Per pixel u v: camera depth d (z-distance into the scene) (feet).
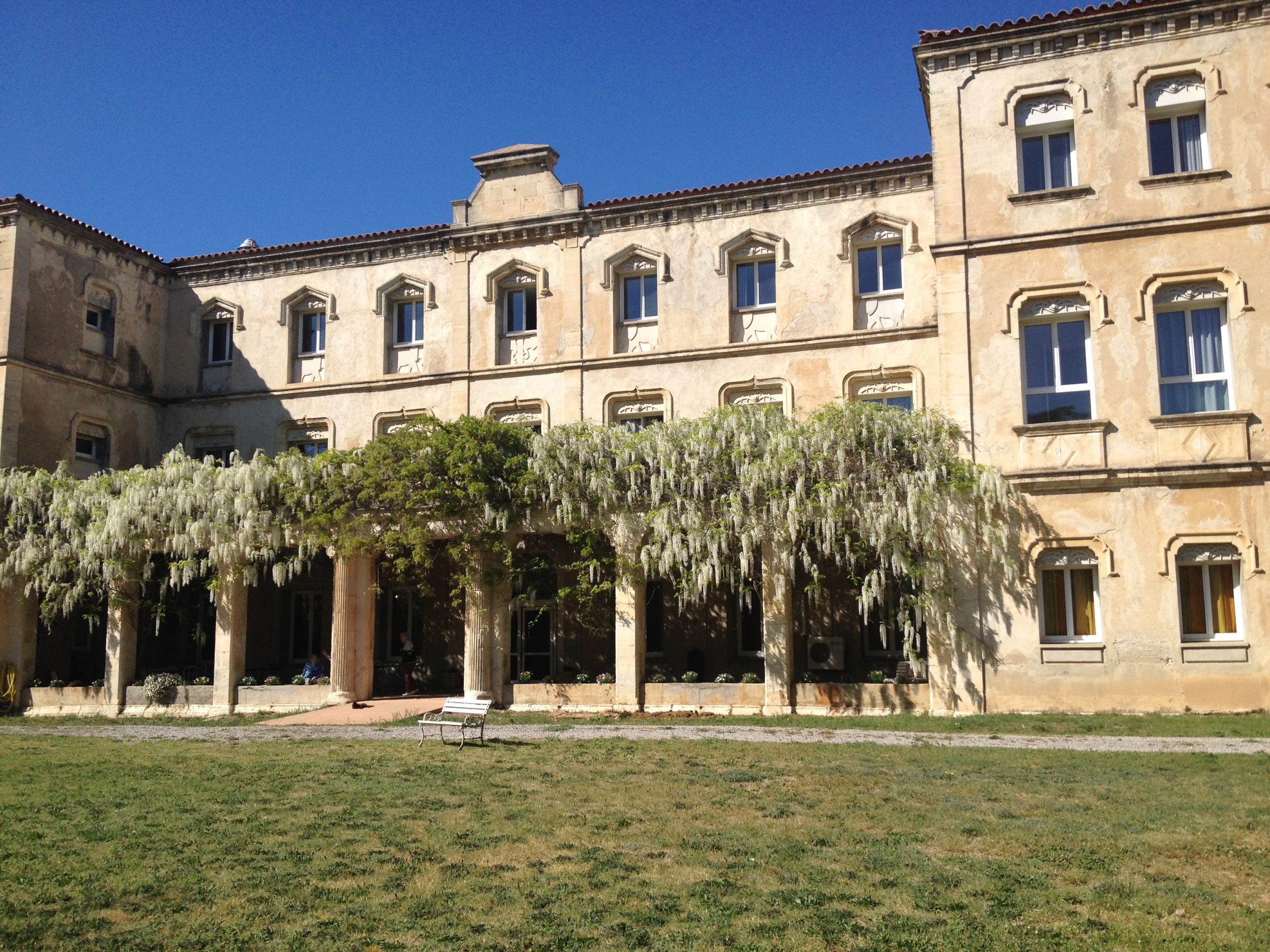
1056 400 66.95
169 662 93.81
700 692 70.08
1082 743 52.49
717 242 82.38
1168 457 63.52
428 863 30.66
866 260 79.66
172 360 97.19
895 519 65.26
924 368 76.13
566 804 38.63
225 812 38.04
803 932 24.50
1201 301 64.95
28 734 66.64
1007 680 64.28
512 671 85.15
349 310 92.43
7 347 82.69
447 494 73.97
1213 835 32.50
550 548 80.12
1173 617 62.34
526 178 88.28
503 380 86.48
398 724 65.62
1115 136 67.51
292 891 28.07
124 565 79.46
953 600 65.51
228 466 93.56
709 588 80.79
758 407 73.92
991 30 69.97
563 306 85.61
